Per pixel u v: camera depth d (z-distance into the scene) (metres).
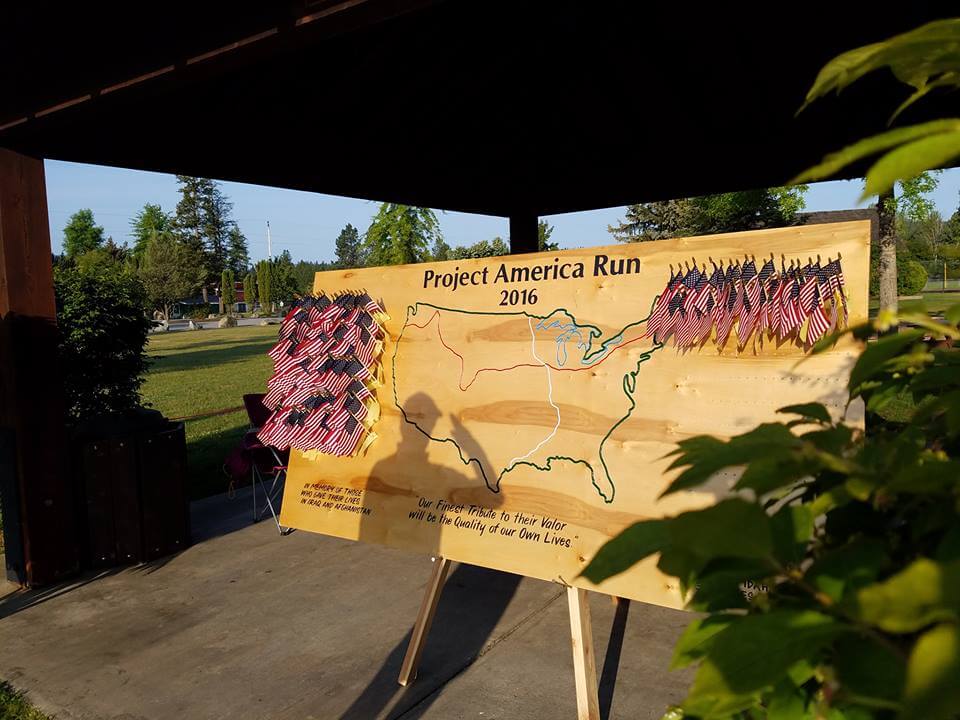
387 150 6.08
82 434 4.88
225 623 3.94
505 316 3.04
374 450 3.34
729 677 0.51
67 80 3.89
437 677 3.27
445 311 3.23
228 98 4.37
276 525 5.73
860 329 0.68
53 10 3.42
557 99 5.42
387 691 3.16
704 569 0.59
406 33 3.90
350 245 120.81
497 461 2.97
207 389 16.06
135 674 3.41
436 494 3.11
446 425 3.14
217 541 5.37
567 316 2.87
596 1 3.74
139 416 5.09
